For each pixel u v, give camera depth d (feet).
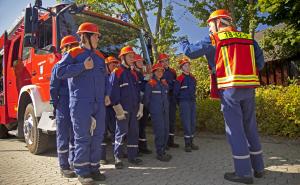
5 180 15.85
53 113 17.33
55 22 19.76
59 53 18.95
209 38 14.94
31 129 21.88
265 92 24.71
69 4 20.44
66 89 16.24
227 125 14.43
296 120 21.84
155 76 19.33
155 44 39.60
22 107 23.39
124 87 17.70
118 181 15.07
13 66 25.68
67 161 16.39
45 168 18.08
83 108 14.38
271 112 23.34
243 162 14.03
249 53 14.30
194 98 21.74
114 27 23.53
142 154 20.98
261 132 24.22
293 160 17.25
